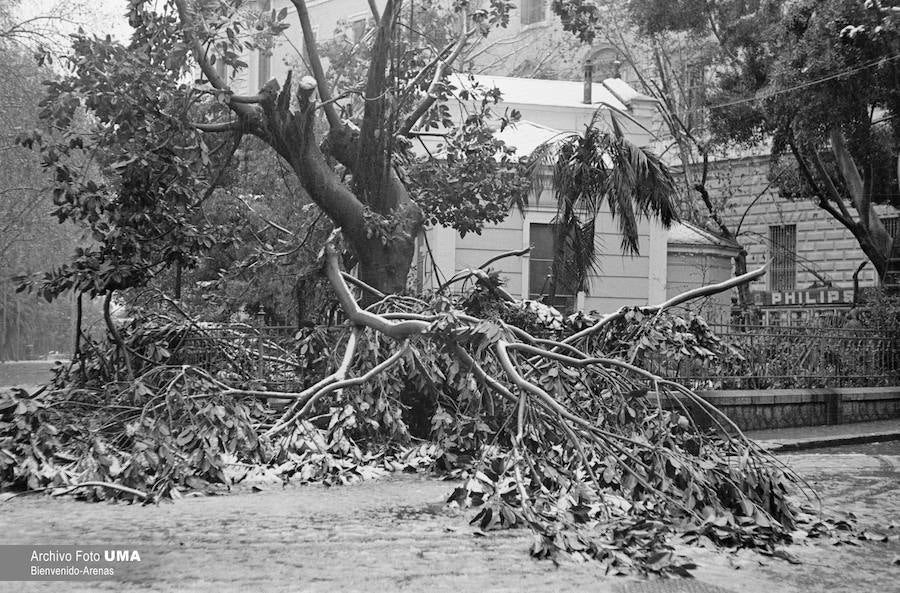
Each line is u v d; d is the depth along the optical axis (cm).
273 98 1454
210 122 1567
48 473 1052
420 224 1598
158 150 1362
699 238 2633
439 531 866
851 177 3092
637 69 3734
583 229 1912
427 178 1719
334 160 1773
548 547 767
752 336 1944
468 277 1528
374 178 1548
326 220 1717
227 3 1478
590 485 982
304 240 1650
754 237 4041
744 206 4062
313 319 1691
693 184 3331
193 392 1268
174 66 1413
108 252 1399
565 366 1296
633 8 3372
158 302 1680
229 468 1173
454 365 1260
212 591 642
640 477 948
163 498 1028
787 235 3972
